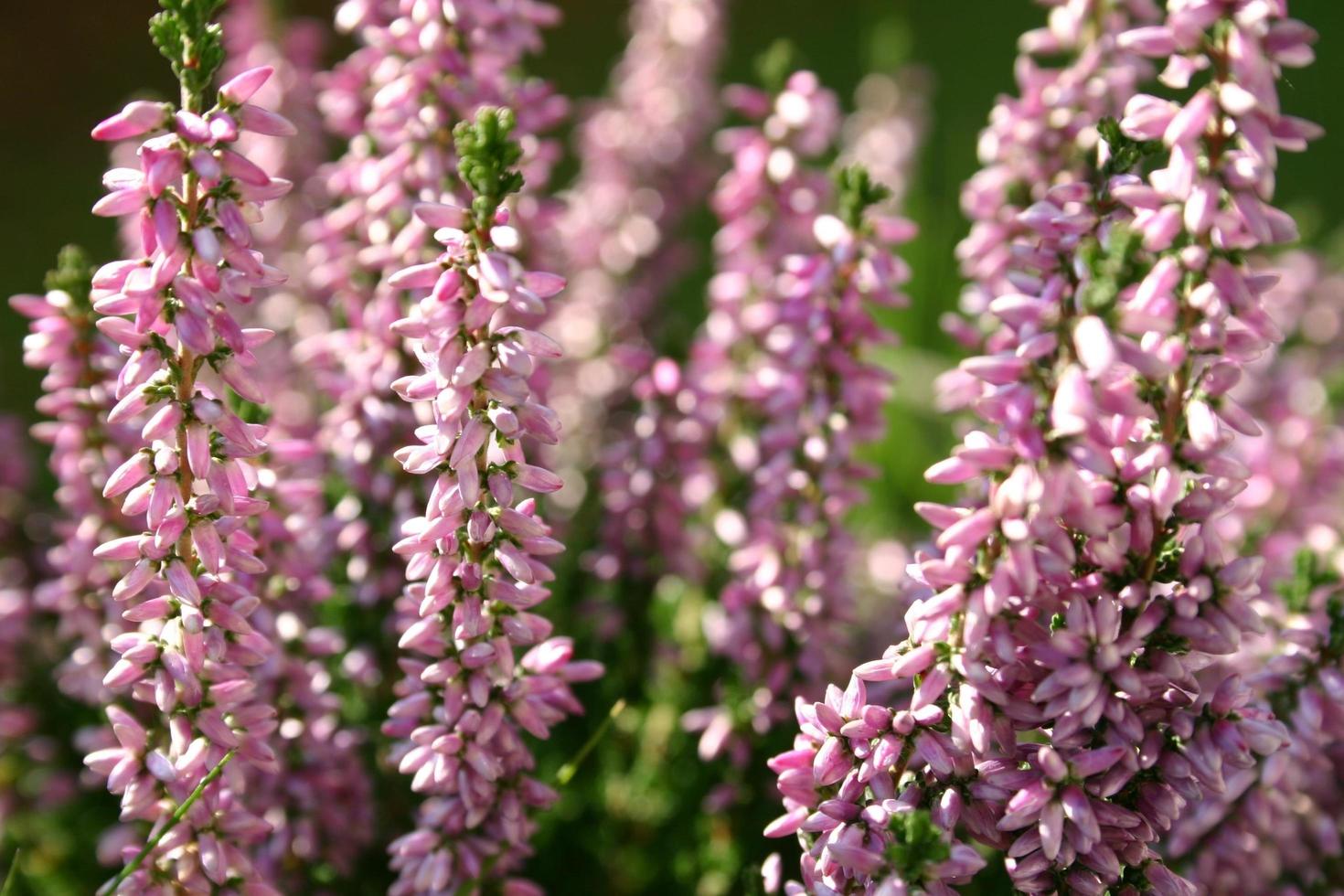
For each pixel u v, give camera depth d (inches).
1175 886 9.3
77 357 10.2
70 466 10.3
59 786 11.5
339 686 10.9
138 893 9.5
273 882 10.3
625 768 11.8
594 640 11.7
